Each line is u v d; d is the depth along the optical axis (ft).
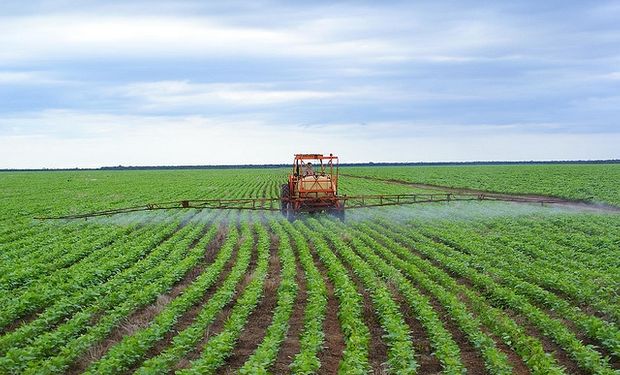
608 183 224.12
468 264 70.44
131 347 40.37
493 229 103.65
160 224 113.70
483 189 207.21
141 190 233.35
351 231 99.04
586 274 62.85
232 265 74.13
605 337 43.52
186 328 48.21
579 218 113.29
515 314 51.60
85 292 55.88
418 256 75.92
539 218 115.96
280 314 48.42
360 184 254.47
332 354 42.60
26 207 155.22
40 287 58.80
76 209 147.54
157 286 59.26
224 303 53.57
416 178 299.79
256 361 38.19
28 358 38.34
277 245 89.30
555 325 45.37
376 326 49.19
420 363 41.04
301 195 114.62
